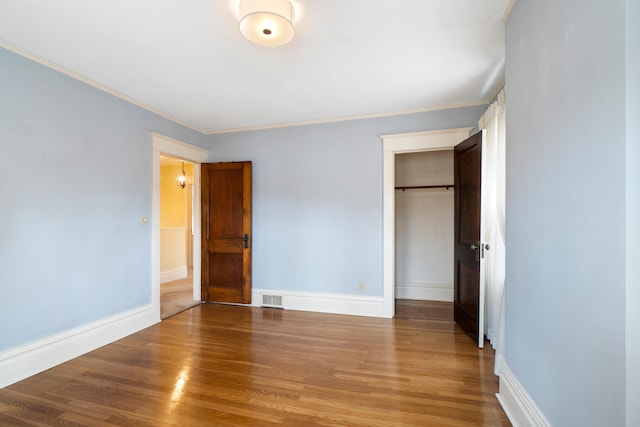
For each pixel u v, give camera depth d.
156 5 1.81
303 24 2.00
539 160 1.51
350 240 3.85
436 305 4.28
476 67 2.60
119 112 3.13
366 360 2.58
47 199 2.49
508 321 1.90
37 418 1.84
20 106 2.31
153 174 3.53
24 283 2.33
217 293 4.32
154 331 3.28
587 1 1.13
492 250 2.86
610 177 1.01
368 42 2.22
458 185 3.42
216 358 2.63
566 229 1.27
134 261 3.29
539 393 1.51
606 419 1.04
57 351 2.52
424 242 4.65
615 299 0.99
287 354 2.71
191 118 3.88
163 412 1.90
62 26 2.02
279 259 4.12
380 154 3.74
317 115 3.79
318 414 1.88
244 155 4.29
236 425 1.78
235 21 1.97
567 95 1.26
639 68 0.93
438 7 1.85
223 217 4.29
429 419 1.83
